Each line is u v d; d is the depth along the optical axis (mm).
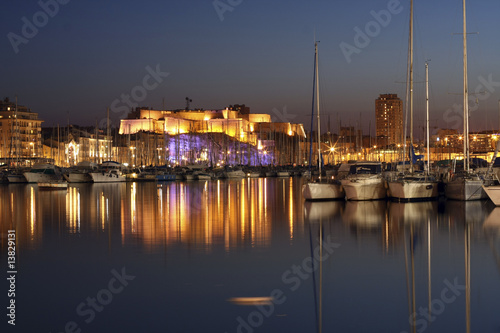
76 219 48125
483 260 28719
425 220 43875
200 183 125750
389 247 32500
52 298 22875
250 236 37000
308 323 19938
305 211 52031
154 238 36594
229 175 156875
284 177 172500
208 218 47875
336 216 47531
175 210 56094
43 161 157250
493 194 53312
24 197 78062
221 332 19219
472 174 61781
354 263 28359
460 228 39469
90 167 132000
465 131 60844
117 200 71125
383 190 62156
